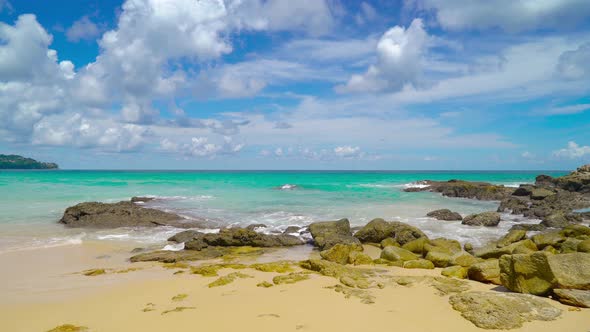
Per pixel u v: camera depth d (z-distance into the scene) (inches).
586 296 356.5
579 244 606.9
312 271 546.3
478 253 643.5
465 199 1756.9
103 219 999.6
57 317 371.6
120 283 497.4
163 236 869.2
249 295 424.2
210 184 2519.7
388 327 323.9
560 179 1920.5
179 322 344.5
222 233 805.9
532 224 1005.8
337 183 2812.5
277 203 1454.2
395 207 1373.0
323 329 320.8
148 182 2672.2
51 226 957.8
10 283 505.7
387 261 617.9
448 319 339.0
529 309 342.3
